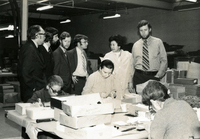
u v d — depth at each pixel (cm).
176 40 528
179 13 530
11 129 417
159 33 536
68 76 434
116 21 538
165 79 477
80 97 226
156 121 176
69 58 437
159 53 482
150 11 535
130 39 516
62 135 194
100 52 523
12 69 639
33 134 219
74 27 536
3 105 576
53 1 529
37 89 396
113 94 381
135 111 268
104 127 186
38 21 533
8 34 621
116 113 279
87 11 533
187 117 174
